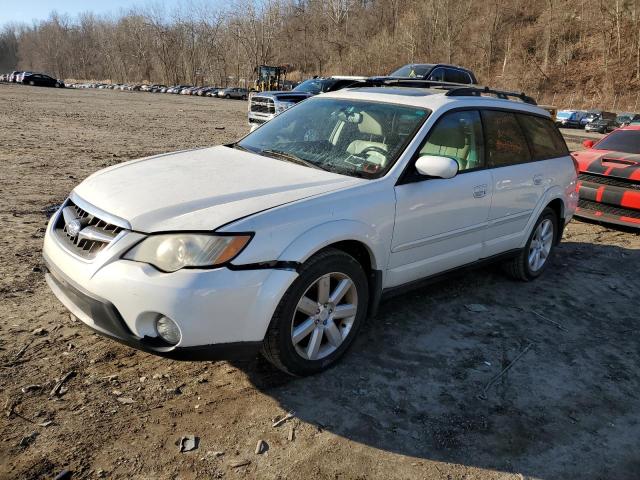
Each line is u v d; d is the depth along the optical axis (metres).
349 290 3.29
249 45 93.94
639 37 59.00
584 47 65.44
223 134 17.31
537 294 4.86
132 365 3.21
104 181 3.37
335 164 3.66
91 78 131.25
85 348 3.33
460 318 4.20
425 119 3.78
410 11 82.69
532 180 4.69
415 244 3.67
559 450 2.79
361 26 88.69
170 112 27.83
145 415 2.78
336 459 2.59
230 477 2.43
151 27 110.81
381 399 3.08
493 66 71.69
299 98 15.23
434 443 2.76
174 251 2.66
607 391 3.36
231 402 2.95
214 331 2.68
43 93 42.59
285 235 2.86
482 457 2.69
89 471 2.40
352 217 3.17
